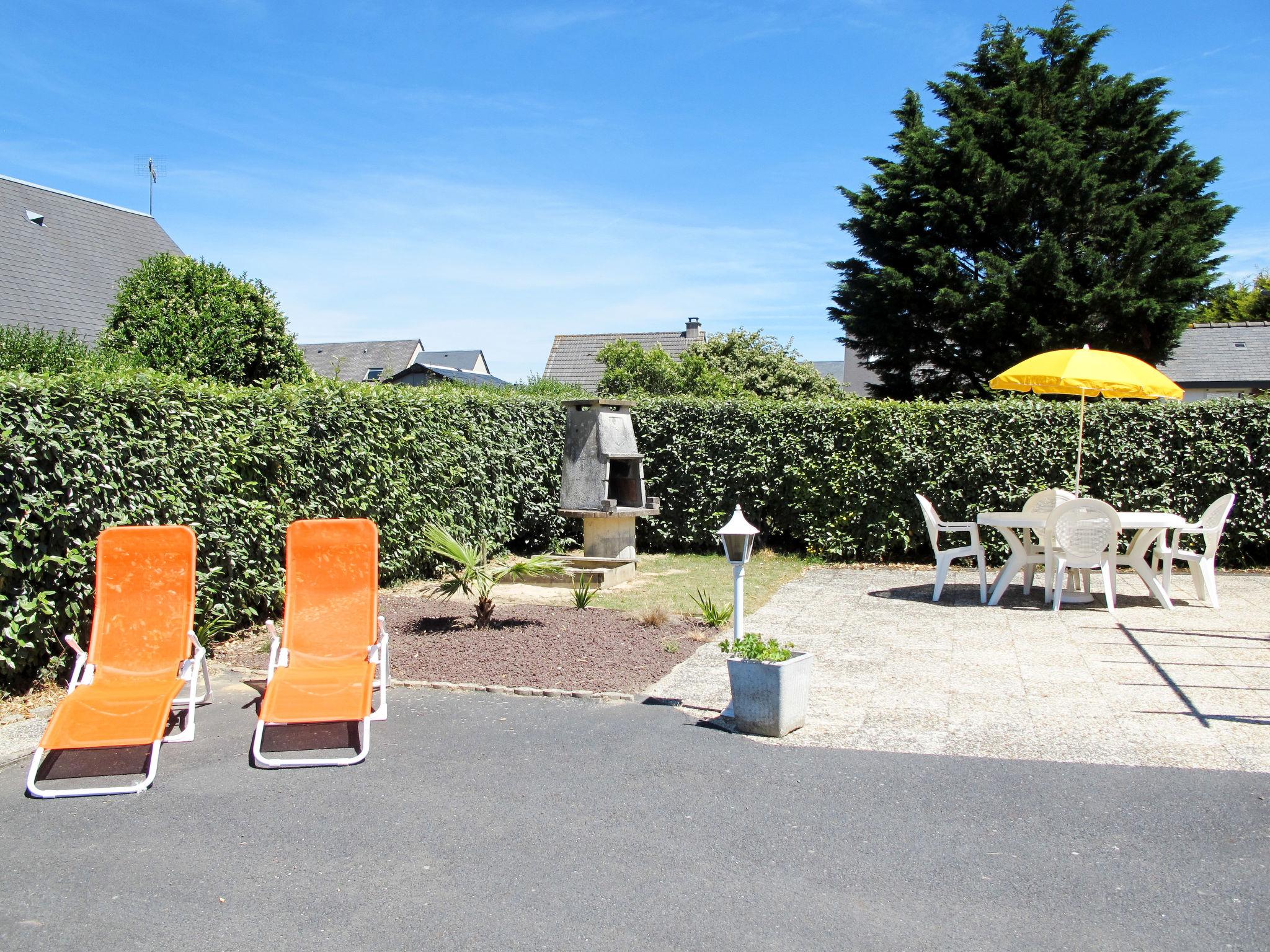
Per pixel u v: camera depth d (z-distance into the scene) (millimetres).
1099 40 24344
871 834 3902
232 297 12820
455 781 4590
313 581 6223
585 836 3934
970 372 24016
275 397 8234
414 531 10523
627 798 4344
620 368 28281
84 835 4023
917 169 23859
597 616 8430
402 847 3854
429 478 10750
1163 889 3381
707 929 3180
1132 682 6168
